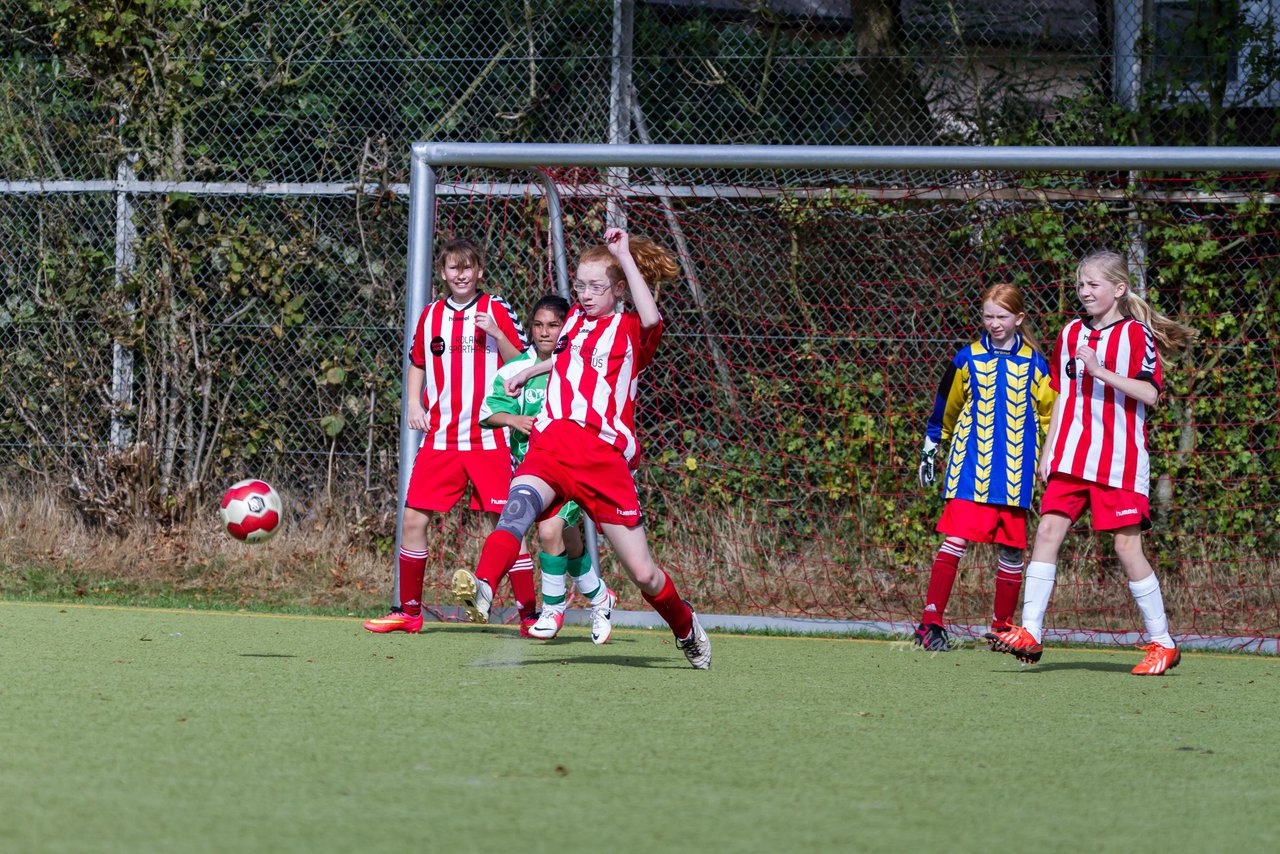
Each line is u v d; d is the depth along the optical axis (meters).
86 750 12.97
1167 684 21.03
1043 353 32.69
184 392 36.81
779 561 32.41
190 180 37.19
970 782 12.63
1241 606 31.12
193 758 12.70
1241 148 25.55
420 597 25.78
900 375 32.97
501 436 25.34
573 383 19.12
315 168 37.03
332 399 36.47
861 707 17.41
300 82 36.94
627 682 19.12
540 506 18.53
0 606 28.42
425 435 26.19
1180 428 32.06
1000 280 32.81
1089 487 22.48
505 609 28.75
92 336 37.34
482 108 36.50
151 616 27.09
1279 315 31.91
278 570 34.28
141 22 36.97
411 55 36.75
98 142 37.59
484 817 10.63
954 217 32.97
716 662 22.31
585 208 32.81
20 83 38.06
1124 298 22.50
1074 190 32.16
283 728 14.42
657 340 19.44
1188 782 12.97
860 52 35.75
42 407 37.56
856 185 33.66
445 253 25.42
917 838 10.40
